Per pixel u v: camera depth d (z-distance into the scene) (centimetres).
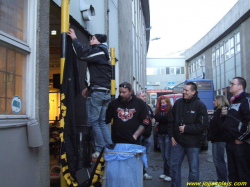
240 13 2808
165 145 621
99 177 364
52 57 843
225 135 454
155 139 1034
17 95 347
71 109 375
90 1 695
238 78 437
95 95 404
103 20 830
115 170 342
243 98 425
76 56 397
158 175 669
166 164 620
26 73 367
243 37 2895
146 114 416
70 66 386
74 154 371
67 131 370
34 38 379
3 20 327
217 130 524
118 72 1077
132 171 343
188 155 452
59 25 634
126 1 1359
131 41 1598
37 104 377
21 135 339
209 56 4109
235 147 430
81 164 391
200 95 2295
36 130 350
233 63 3212
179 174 463
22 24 366
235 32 3141
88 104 426
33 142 347
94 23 724
